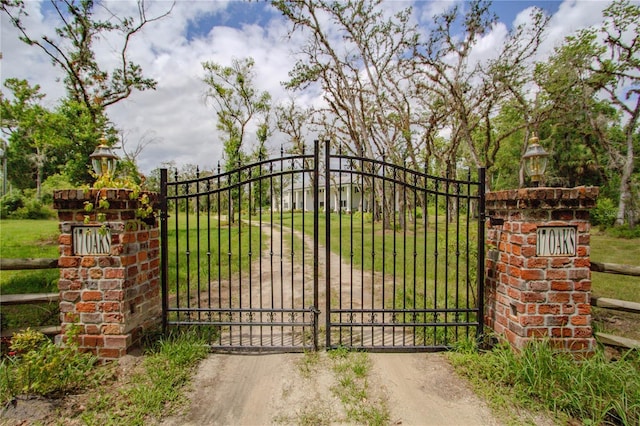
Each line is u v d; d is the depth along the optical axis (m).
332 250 9.68
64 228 2.85
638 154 18.59
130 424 2.13
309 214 27.17
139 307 3.13
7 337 2.92
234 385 2.65
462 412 2.30
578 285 2.75
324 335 3.66
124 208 2.85
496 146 17.98
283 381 2.70
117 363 2.81
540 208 2.71
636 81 14.59
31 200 22.75
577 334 2.75
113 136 15.02
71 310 2.88
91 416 2.16
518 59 13.26
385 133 16.62
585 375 2.41
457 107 14.48
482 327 3.22
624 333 3.50
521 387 2.46
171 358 2.91
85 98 11.75
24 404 2.26
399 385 2.63
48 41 10.03
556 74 14.82
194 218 23.62
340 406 2.38
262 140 19.25
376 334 3.69
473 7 12.88
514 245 2.86
